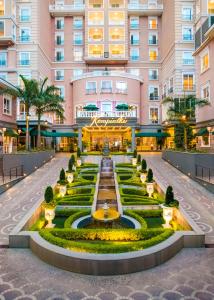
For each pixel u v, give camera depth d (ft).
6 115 95.50
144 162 66.85
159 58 151.23
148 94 149.48
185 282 24.04
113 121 109.50
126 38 147.02
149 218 42.29
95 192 55.11
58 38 151.53
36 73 122.93
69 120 146.00
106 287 23.35
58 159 102.32
